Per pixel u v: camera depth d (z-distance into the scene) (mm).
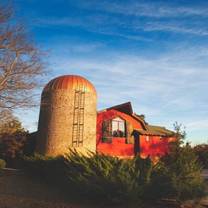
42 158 18688
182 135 20250
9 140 24922
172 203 12750
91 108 23109
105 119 27812
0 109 17359
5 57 17812
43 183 17094
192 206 12703
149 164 13070
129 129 29406
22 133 25828
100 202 12531
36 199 13078
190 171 13555
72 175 14266
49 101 22578
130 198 11492
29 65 18250
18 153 25203
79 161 14500
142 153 29531
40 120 23031
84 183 12430
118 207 11836
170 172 13016
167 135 31953
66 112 22062
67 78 23141
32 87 17922
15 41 18016
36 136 23922
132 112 29562
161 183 12156
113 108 28562
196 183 13062
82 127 22250
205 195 13148
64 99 22250
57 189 15531
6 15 18094
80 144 21906
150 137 30906
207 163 33906
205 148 35250
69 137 21719
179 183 12555
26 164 20156
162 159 17625
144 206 11992
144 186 11875
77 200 13102
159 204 12484
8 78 17625
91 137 22688
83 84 23125
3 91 17438
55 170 16875
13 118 18312
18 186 16031
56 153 21391
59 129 21812
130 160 13492
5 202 12125
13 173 20047
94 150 22844
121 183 11609
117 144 28156
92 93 23422
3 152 25266
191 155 16750
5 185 16062
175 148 18031
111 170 12633
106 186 11766
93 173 12734
